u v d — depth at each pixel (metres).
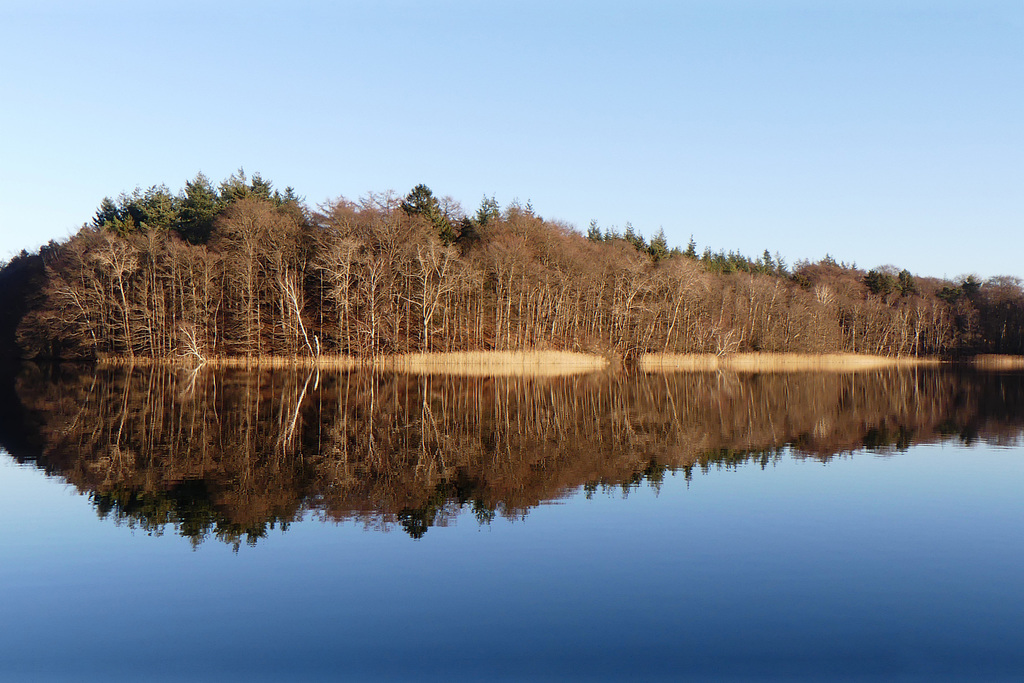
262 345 75.06
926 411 41.09
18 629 11.20
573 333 89.06
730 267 138.00
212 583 13.03
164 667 10.00
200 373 63.25
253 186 97.12
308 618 11.55
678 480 21.78
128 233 82.38
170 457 24.64
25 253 102.81
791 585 13.05
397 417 35.66
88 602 12.19
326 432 30.48
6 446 26.45
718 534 16.16
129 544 15.24
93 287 74.25
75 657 10.28
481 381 59.19
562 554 14.71
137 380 56.31
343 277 71.62
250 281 71.62
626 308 89.12
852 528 16.66
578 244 91.94
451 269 75.44
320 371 66.56
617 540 15.66
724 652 10.42
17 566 13.86
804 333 100.19
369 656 10.28
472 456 25.48
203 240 84.81
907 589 12.88
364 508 18.17
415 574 13.51
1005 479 22.11
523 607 11.99
